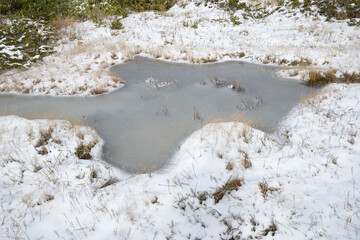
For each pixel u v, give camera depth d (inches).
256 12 536.4
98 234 132.0
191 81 323.9
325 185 144.9
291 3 517.0
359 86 256.1
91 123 243.8
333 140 180.1
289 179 153.8
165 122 239.5
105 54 405.1
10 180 168.6
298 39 421.1
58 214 144.1
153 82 323.6
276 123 224.4
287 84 302.7
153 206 145.2
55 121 234.5
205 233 129.3
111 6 541.3
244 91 290.7
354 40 398.3
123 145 210.8
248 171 165.3
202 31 474.9
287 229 124.1
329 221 123.5
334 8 474.6
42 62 379.6
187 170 169.8
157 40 453.4
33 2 510.6
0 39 411.2
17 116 246.7
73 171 176.4
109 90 308.8
